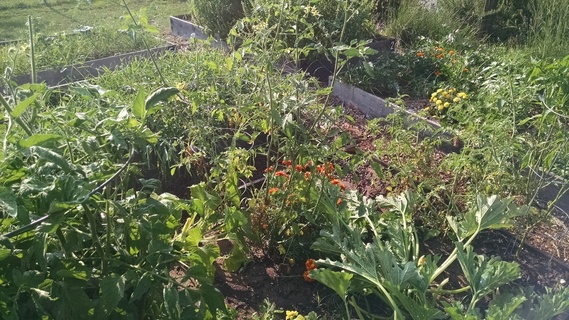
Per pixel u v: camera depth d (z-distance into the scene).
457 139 4.53
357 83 5.75
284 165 3.85
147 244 2.14
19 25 8.74
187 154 3.73
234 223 2.95
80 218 2.11
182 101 3.94
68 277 1.94
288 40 5.90
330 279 2.57
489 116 4.53
